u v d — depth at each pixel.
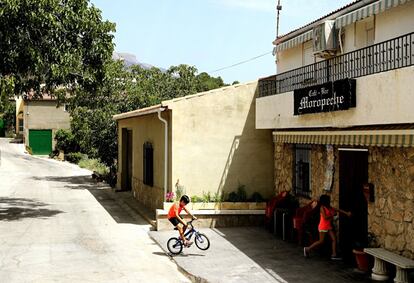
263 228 16.41
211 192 17.12
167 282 10.60
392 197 10.68
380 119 9.63
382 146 10.47
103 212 20.25
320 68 13.72
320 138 12.30
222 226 16.59
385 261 10.24
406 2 10.51
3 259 12.27
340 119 11.16
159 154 18.72
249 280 10.43
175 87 35.38
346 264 11.68
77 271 11.28
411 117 8.68
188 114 16.98
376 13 11.45
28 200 23.50
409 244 10.07
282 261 12.04
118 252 13.26
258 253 12.89
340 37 13.42
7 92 17.09
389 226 10.79
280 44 17.44
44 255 12.76
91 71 19.31
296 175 15.76
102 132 30.02
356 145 11.60
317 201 13.62
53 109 57.84
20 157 51.38
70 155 50.25
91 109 30.66
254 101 17.58
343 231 12.93
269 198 17.56
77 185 30.58
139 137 22.78
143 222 17.95
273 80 17.20
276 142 17.02
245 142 17.47
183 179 16.92
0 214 19.17
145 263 12.16
